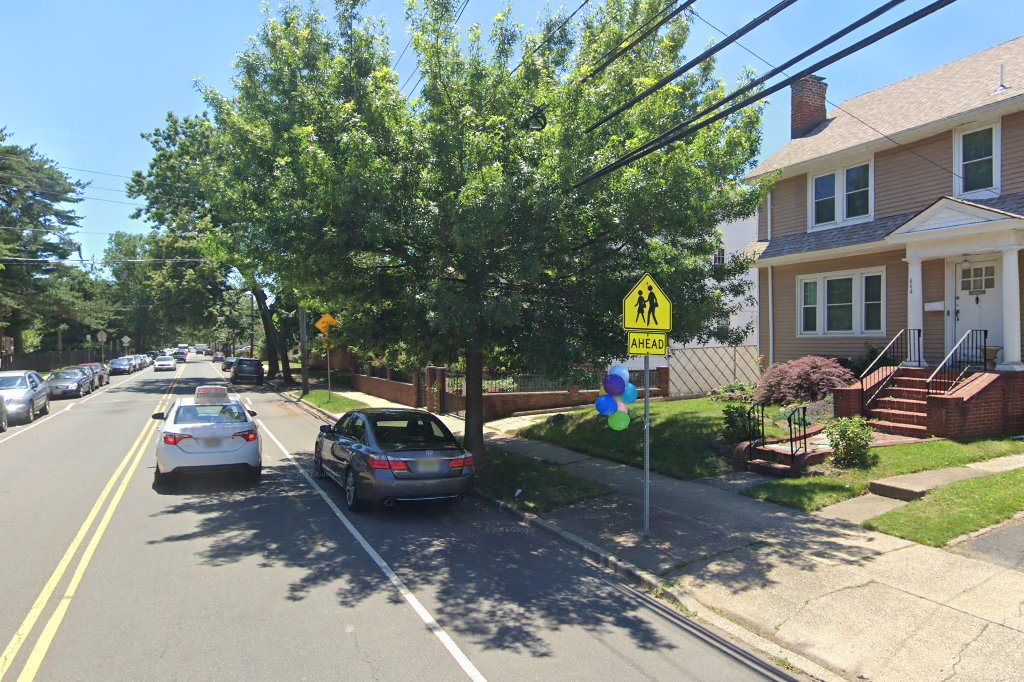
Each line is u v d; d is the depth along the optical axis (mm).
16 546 7355
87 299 60438
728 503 8922
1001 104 12789
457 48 9914
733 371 20953
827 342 16797
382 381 26953
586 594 6141
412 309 9820
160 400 29203
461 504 9898
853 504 8391
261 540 7758
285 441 16750
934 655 4664
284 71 10227
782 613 5477
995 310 13250
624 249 9727
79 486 10695
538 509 9062
